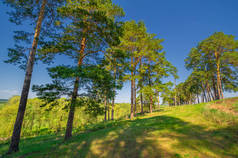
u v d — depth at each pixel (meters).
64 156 4.88
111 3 10.27
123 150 4.82
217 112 8.81
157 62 20.30
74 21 9.30
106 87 8.17
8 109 30.61
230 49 20.56
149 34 18.67
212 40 22.09
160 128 7.80
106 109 9.18
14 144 6.36
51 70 7.11
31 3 8.26
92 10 9.45
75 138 7.90
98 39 9.77
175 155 3.83
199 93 38.75
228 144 4.18
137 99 27.59
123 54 9.83
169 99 20.56
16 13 7.96
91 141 6.52
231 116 7.33
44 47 8.45
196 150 4.05
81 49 9.65
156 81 20.47
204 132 5.84
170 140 5.29
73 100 7.66
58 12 8.55
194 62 27.20
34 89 7.26
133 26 17.09
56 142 7.85
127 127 9.57
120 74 11.05
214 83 25.72
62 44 8.55
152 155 4.07
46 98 7.59
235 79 22.38
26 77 7.26
